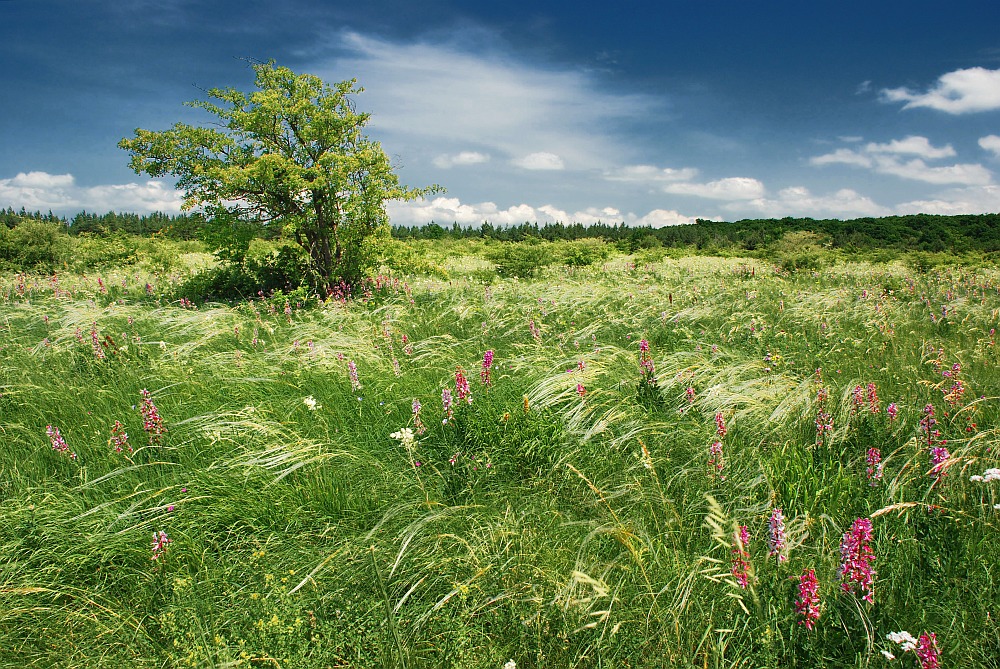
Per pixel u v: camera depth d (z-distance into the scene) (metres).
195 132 11.67
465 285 13.96
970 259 22.88
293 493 3.48
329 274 12.37
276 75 12.01
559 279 15.24
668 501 3.33
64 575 2.91
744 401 4.50
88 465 3.90
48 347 6.94
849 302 9.93
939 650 2.08
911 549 2.78
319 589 2.71
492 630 2.48
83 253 20.16
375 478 3.70
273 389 5.33
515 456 3.82
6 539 3.08
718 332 7.62
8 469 3.84
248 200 12.14
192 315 8.88
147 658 2.39
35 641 2.50
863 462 3.71
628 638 2.37
